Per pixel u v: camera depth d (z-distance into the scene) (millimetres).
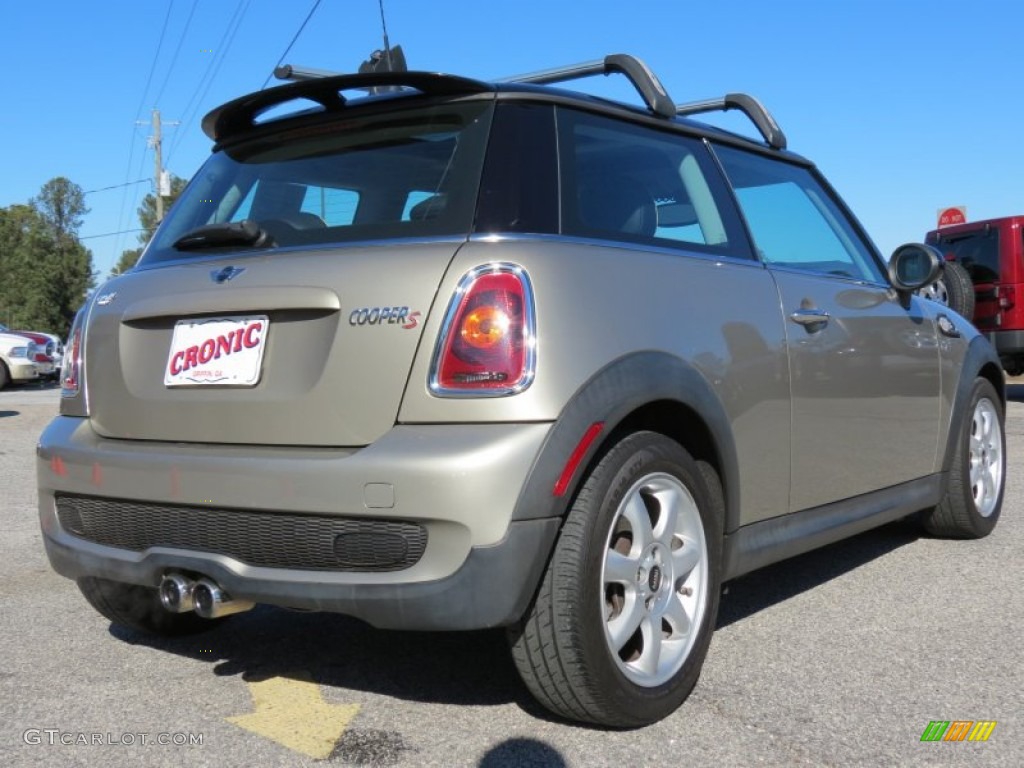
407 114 3090
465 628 2512
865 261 4395
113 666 3451
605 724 2820
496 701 3086
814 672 3301
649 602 2898
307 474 2605
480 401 2549
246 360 2846
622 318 2814
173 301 3010
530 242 2742
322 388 2693
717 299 3217
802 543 3621
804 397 3557
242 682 3289
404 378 2607
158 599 3648
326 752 2740
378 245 2807
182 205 3506
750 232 3648
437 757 2697
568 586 2619
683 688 2949
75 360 3287
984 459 5156
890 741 2779
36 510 6387
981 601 4102
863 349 3941
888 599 4141
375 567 2578
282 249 2980
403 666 3420
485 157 2873
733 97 4199
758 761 2654
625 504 2787
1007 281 12961
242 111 3371
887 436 4145
